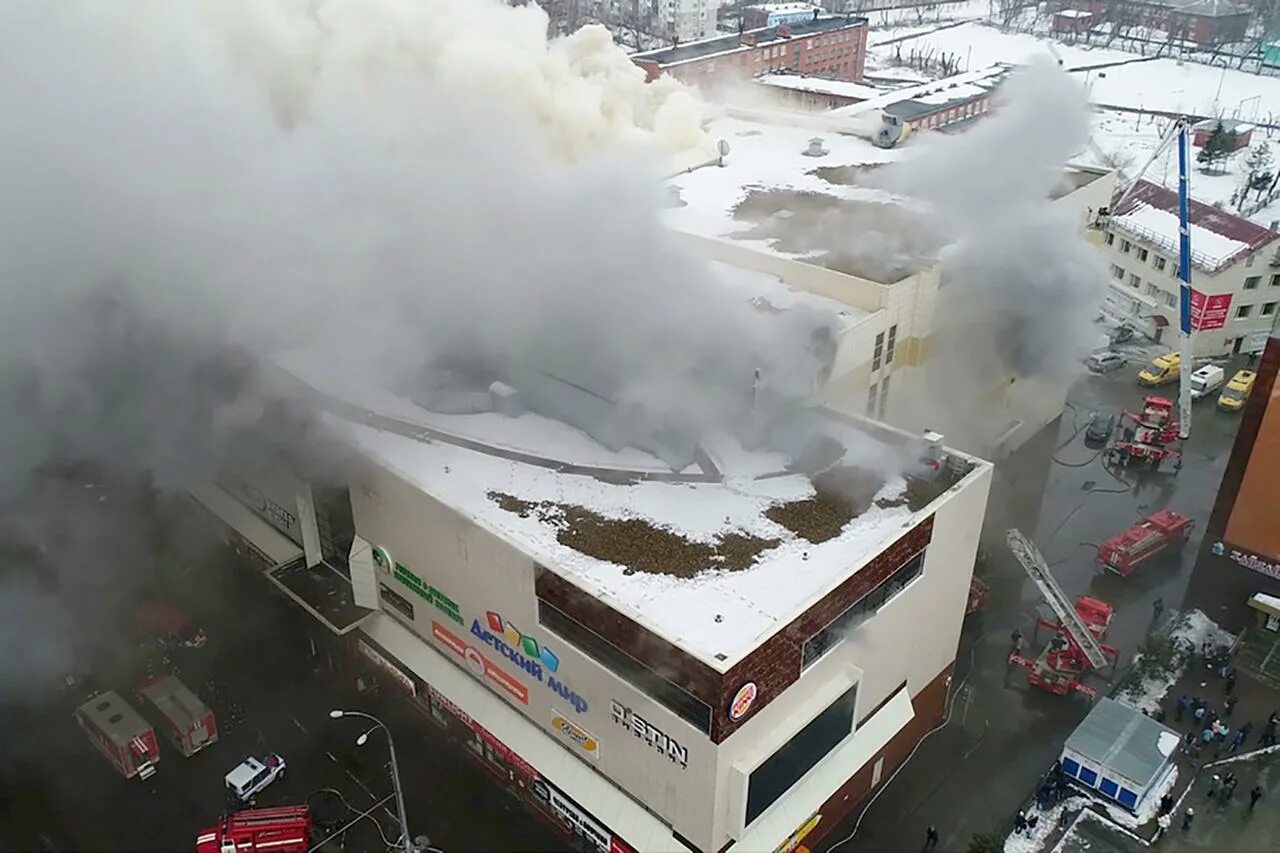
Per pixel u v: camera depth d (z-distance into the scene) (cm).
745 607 1875
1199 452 3931
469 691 2359
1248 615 2933
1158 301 4919
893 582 2073
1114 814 2312
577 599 1923
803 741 1973
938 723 2567
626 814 2014
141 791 2425
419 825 2295
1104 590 3084
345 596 2650
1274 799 2353
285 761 2486
